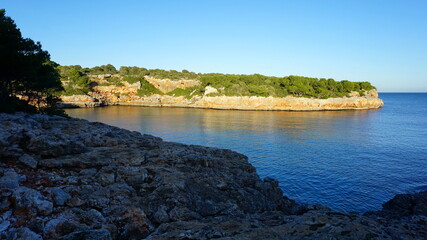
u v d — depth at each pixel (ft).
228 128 216.33
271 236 28.66
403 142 165.07
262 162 119.65
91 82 480.64
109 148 64.54
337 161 121.70
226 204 43.57
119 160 55.93
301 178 99.40
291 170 108.37
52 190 36.14
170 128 214.28
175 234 28.94
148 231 32.65
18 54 90.48
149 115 311.68
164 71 615.57
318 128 218.79
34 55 103.19
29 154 49.39
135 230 32.22
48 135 58.23
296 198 82.38
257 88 413.18
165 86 538.47
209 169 61.00
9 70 90.74
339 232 29.89
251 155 132.05
